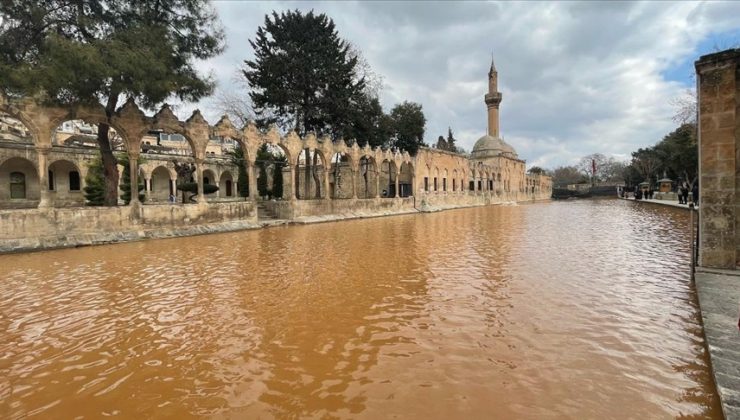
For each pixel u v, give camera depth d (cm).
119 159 3406
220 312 766
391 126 4819
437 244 1656
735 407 372
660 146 6259
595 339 589
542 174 10900
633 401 422
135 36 1784
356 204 3647
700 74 935
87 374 520
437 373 498
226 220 2467
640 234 1880
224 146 6994
